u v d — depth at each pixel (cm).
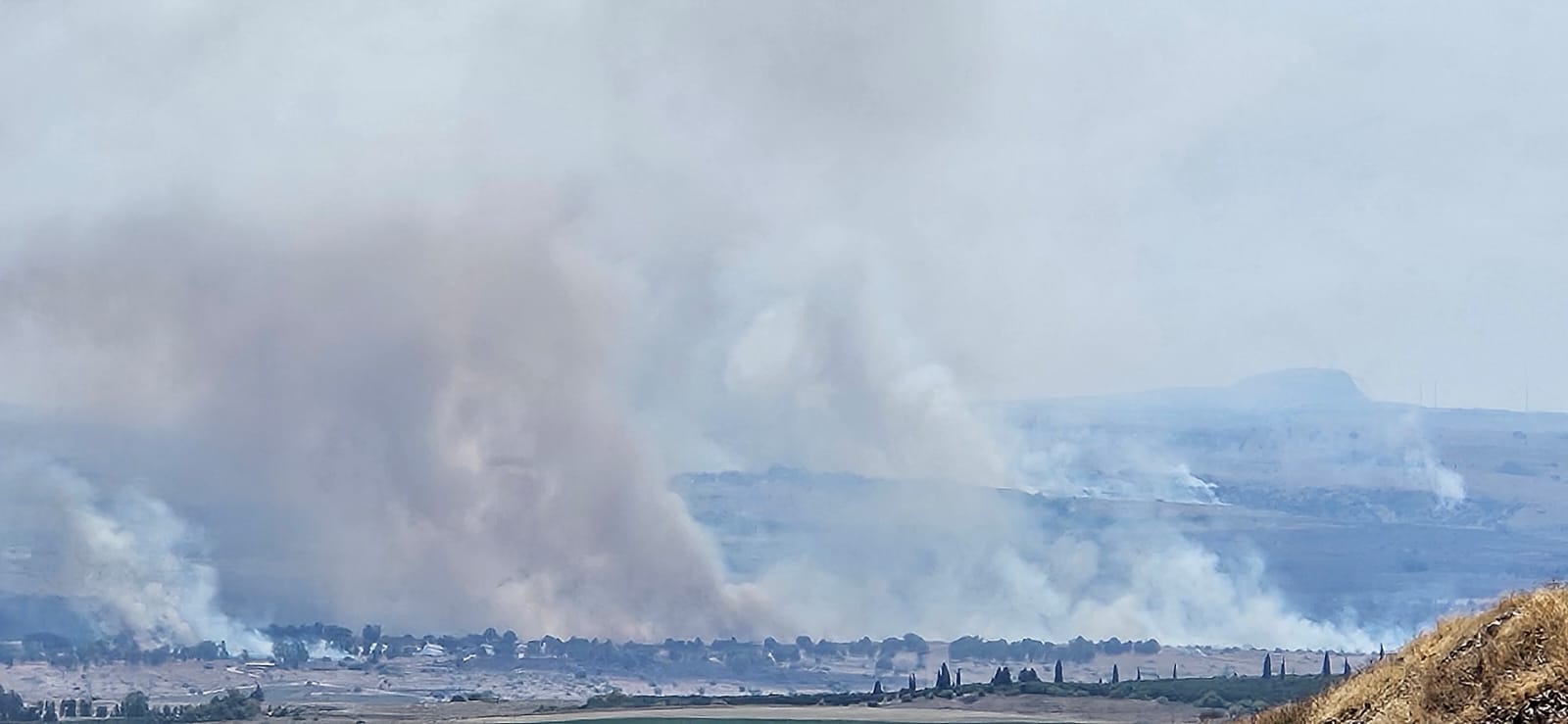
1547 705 12531
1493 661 13162
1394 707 13900
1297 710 15900
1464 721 12925
